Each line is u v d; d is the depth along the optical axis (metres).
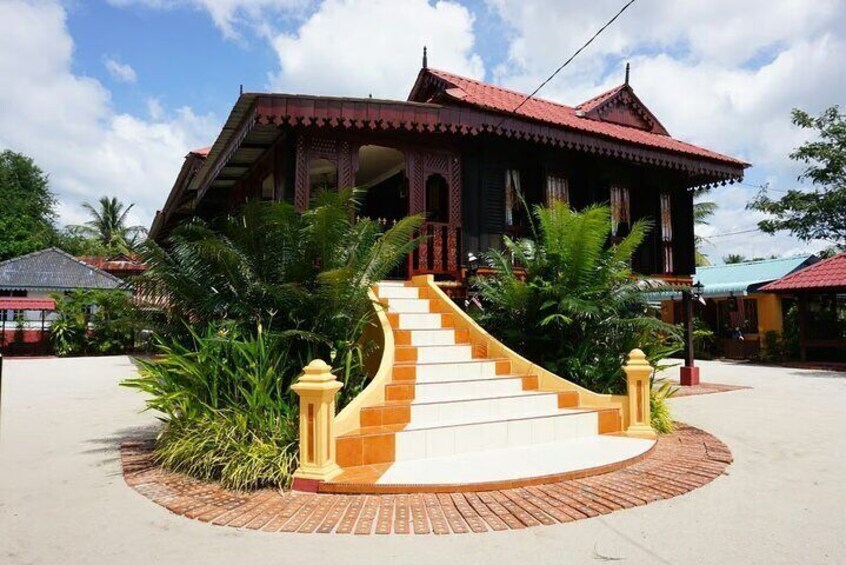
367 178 13.69
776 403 9.87
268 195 12.66
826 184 20.98
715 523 4.04
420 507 4.30
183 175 12.79
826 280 17.33
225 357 5.67
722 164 12.52
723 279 22.86
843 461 5.82
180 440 5.36
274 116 8.29
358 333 6.70
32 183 42.34
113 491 4.80
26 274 27.39
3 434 7.29
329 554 3.50
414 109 9.16
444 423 5.80
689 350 12.65
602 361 7.84
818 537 3.79
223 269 6.27
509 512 4.21
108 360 19.53
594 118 13.39
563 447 5.93
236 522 4.02
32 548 3.61
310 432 4.77
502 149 11.22
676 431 7.30
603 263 8.42
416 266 10.30
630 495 4.60
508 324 8.52
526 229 11.42
